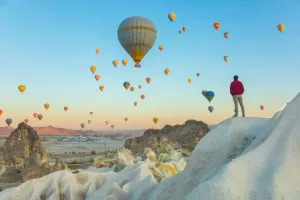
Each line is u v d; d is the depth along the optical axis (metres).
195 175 11.41
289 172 8.51
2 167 53.94
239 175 8.78
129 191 19.69
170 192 12.88
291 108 10.06
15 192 22.72
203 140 11.84
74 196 22.41
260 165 9.01
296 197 8.09
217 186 8.52
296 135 9.24
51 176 24.17
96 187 23.20
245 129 11.23
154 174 24.92
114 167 30.94
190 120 67.69
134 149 68.19
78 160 70.00
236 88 11.90
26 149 60.44
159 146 63.31
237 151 10.71
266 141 9.52
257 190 8.48
